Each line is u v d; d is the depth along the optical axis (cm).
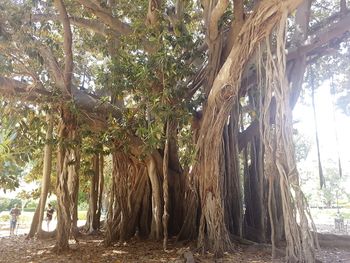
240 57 677
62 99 891
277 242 953
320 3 1202
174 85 838
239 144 1073
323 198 3762
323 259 790
